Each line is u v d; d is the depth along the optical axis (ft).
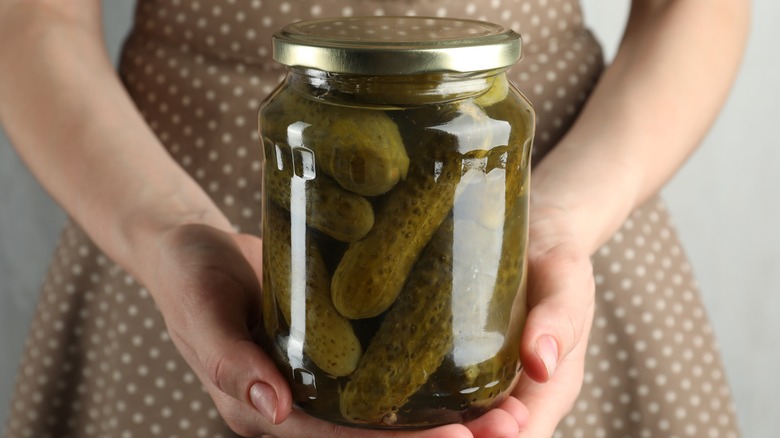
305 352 1.61
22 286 4.18
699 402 2.49
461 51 1.51
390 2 2.30
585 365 2.41
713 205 4.17
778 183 4.10
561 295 1.75
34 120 2.18
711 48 2.40
